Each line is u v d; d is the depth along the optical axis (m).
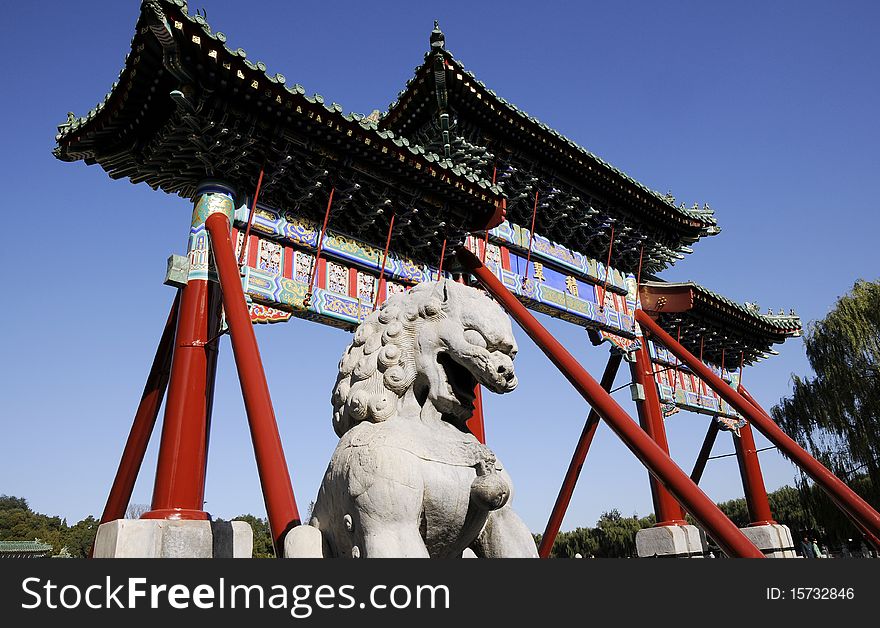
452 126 15.95
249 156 12.51
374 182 13.96
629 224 21.25
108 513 11.08
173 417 10.27
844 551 27.02
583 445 19.75
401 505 4.20
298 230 13.48
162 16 9.81
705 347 24.56
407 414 4.84
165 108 11.80
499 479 4.41
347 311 13.80
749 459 23.56
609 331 20.64
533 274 18.86
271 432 7.66
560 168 18.73
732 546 9.54
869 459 26.80
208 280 11.57
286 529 6.39
